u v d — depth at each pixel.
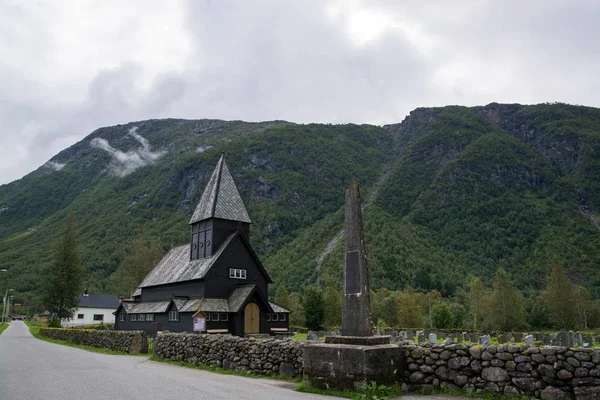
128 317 57.38
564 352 11.43
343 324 14.94
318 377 14.02
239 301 45.91
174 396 12.34
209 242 50.75
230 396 12.48
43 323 135.00
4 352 30.61
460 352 13.09
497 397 12.16
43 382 15.23
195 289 48.59
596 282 167.12
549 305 100.38
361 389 12.84
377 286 149.88
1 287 182.62
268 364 17.22
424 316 103.94
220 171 54.38
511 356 12.21
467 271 181.00
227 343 19.55
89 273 185.38
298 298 97.88
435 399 12.40
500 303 92.31
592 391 10.83
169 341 24.17
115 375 17.22
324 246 198.12
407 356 14.07
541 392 11.54
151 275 60.62
